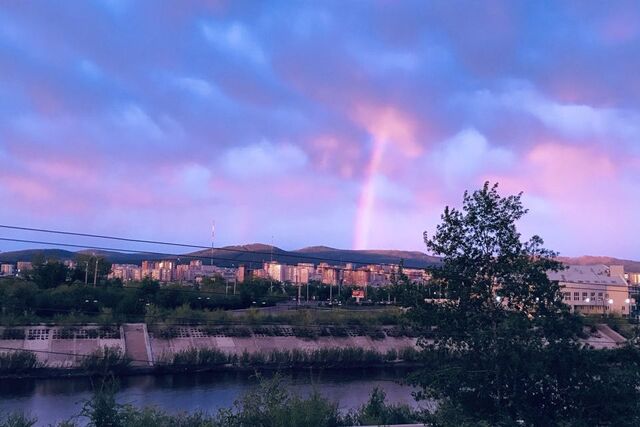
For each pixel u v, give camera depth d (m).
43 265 96.00
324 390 50.41
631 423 12.55
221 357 62.81
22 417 21.48
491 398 13.19
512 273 13.80
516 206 14.24
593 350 13.34
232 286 108.62
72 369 57.53
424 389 13.79
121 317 69.38
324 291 116.88
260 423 18.34
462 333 13.62
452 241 14.30
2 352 56.94
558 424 12.62
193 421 20.64
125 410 19.52
